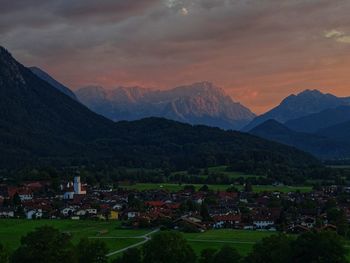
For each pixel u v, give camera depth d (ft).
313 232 564.30
